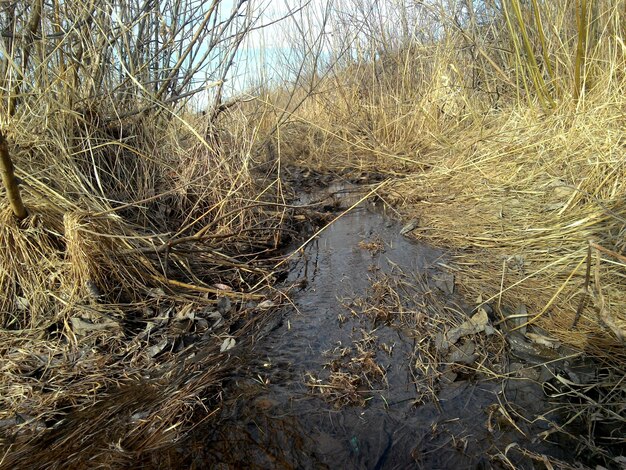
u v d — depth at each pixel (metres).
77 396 1.99
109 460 1.69
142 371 2.15
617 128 3.23
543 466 1.61
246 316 2.67
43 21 2.99
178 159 3.89
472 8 5.52
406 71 6.51
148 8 3.87
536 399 1.91
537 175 3.59
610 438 1.69
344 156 6.21
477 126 5.17
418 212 4.15
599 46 4.13
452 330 2.34
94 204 2.78
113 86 3.75
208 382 2.09
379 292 2.83
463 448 1.72
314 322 2.59
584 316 2.27
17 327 2.35
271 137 4.98
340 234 3.96
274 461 1.70
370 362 2.18
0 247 2.39
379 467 1.67
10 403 1.93
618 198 2.79
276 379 2.12
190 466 1.67
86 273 2.43
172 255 2.96
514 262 2.88
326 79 6.68
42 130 2.86
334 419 1.89
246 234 3.65
